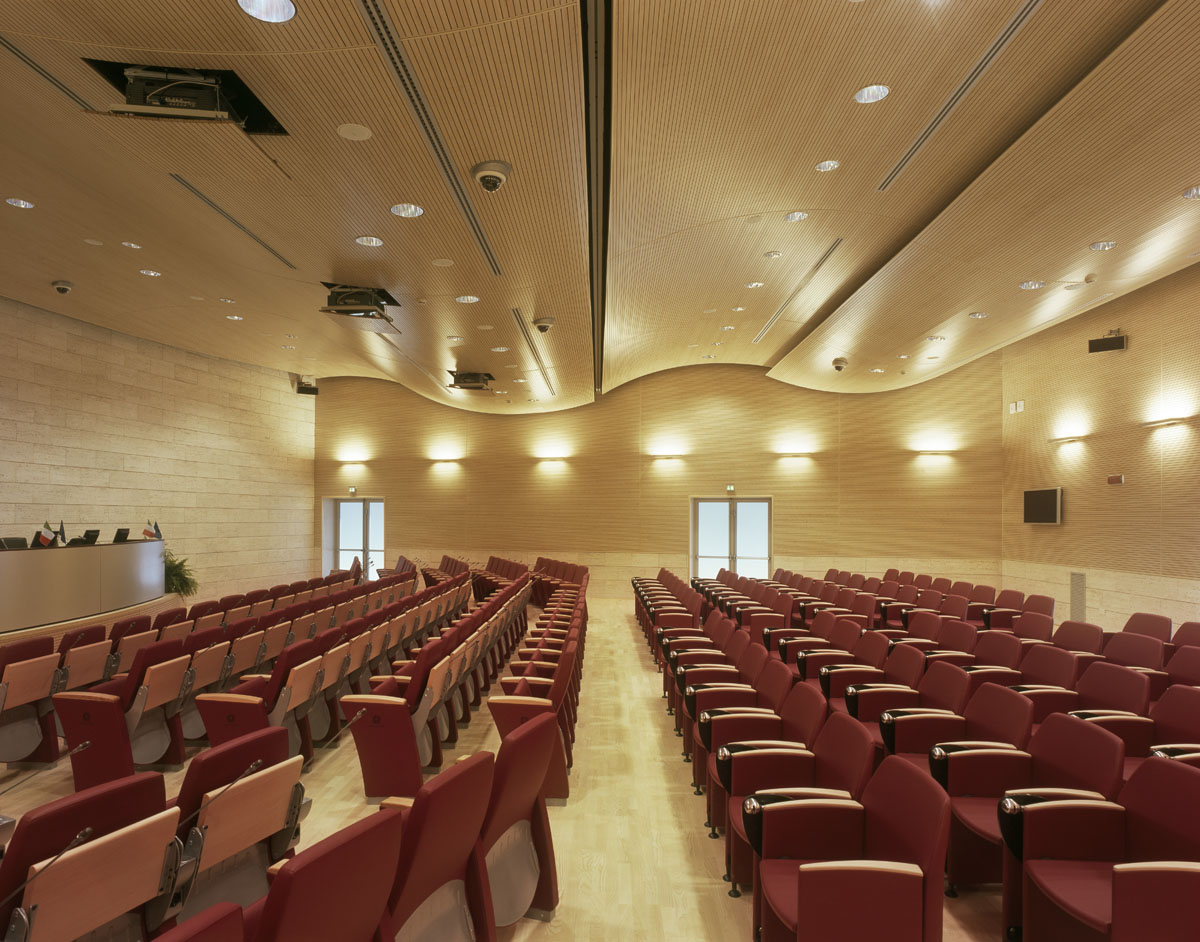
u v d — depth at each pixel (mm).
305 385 17969
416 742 4852
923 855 2576
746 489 16766
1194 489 9766
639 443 17500
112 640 6980
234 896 2867
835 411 16297
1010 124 5676
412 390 18719
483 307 9648
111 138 5480
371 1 3871
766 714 4484
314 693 5512
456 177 5910
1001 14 4422
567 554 17812
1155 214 6969
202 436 15750
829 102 5340
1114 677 4863
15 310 11859
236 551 16625
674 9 4297
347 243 7398
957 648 7078
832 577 14422
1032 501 13297
